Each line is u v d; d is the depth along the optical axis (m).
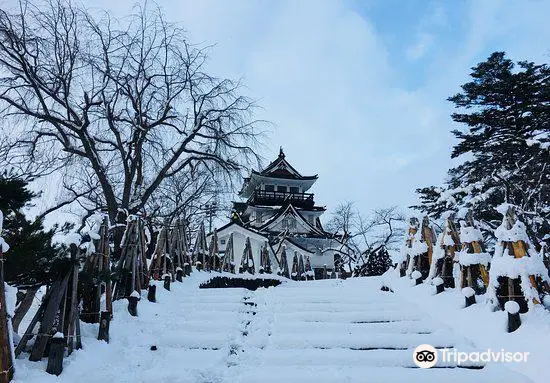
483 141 17.72
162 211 20.33
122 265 7.32
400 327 6.21
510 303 5.34
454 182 19.55
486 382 4.53
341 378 4.68
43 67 13.12
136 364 5.18
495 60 18.41
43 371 4.41
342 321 6.66
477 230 7.14
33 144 12.86
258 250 29.30
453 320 6.23
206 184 19.09
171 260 9.53
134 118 15.10
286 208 33.41
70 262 5.17
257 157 15.91
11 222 5.61
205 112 15.35
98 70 14.05
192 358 5.35
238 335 6.19
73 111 13.56
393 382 4.61
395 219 36.19
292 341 5.79
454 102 18.98
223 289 8.88
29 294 5.77
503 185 16.19
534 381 4.41
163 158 15.30
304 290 8.60
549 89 16.53
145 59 15.01
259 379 4.69
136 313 6.75
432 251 8.52
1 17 12.35
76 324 5.12
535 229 13.74
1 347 3.91
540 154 15.34
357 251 32.91
